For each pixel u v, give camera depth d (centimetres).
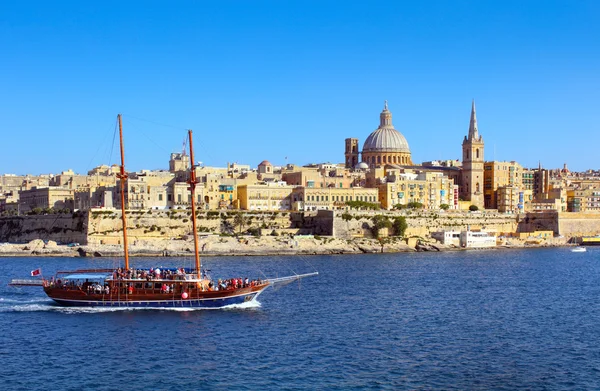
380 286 14062
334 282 14650
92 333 9450
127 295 11225
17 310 11112
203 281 11512
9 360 8075
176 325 9944
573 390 7119
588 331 9662
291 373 7581
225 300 11400
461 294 13050
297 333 9438
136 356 8269
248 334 9375
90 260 19638
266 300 12106
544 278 15825
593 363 8038
